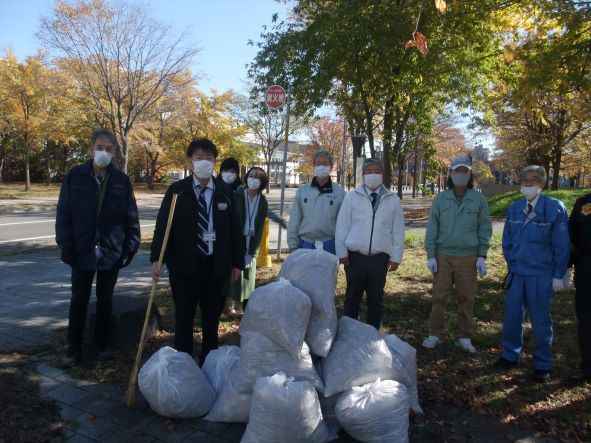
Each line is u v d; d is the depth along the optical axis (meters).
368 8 10.72
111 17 19.20
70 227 4.17
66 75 20.64
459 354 4.67
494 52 11.13
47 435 3.10
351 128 15.88
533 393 3.88
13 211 19.77
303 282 3.42
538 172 4.14
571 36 6.48
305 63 12.37
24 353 4.39
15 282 7.21
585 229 4.04
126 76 20.41
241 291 5.77
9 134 33.12
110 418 3.35
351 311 4.73
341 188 5.07
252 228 5.78
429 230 4.82
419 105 13.13
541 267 4.12
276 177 67.44
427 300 6.48
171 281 4.01
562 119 23.11
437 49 10.71
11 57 26.45
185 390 3.28
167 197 3.95
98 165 4.22
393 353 3.48
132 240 4.46
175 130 35.47
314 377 3.17
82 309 4.24
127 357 4.37
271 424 2.84
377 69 11.66
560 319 5.86
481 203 4.67
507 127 26.73
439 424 3.40
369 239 4.55
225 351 3.88
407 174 56.75
